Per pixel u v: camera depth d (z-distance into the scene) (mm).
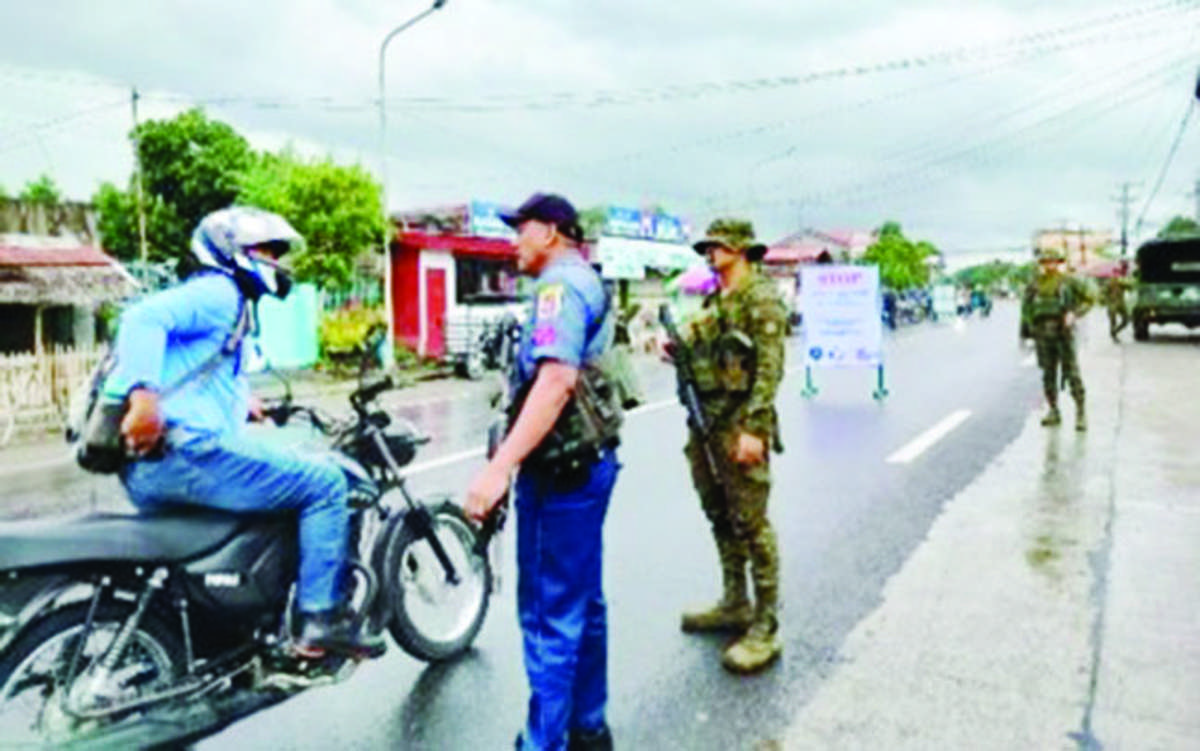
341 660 3736
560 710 3420
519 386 3406
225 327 3438
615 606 5238
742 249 4492
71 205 21016
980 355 23984
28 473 10352
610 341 3477
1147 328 26422
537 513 3393
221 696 3465
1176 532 6277
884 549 6176
